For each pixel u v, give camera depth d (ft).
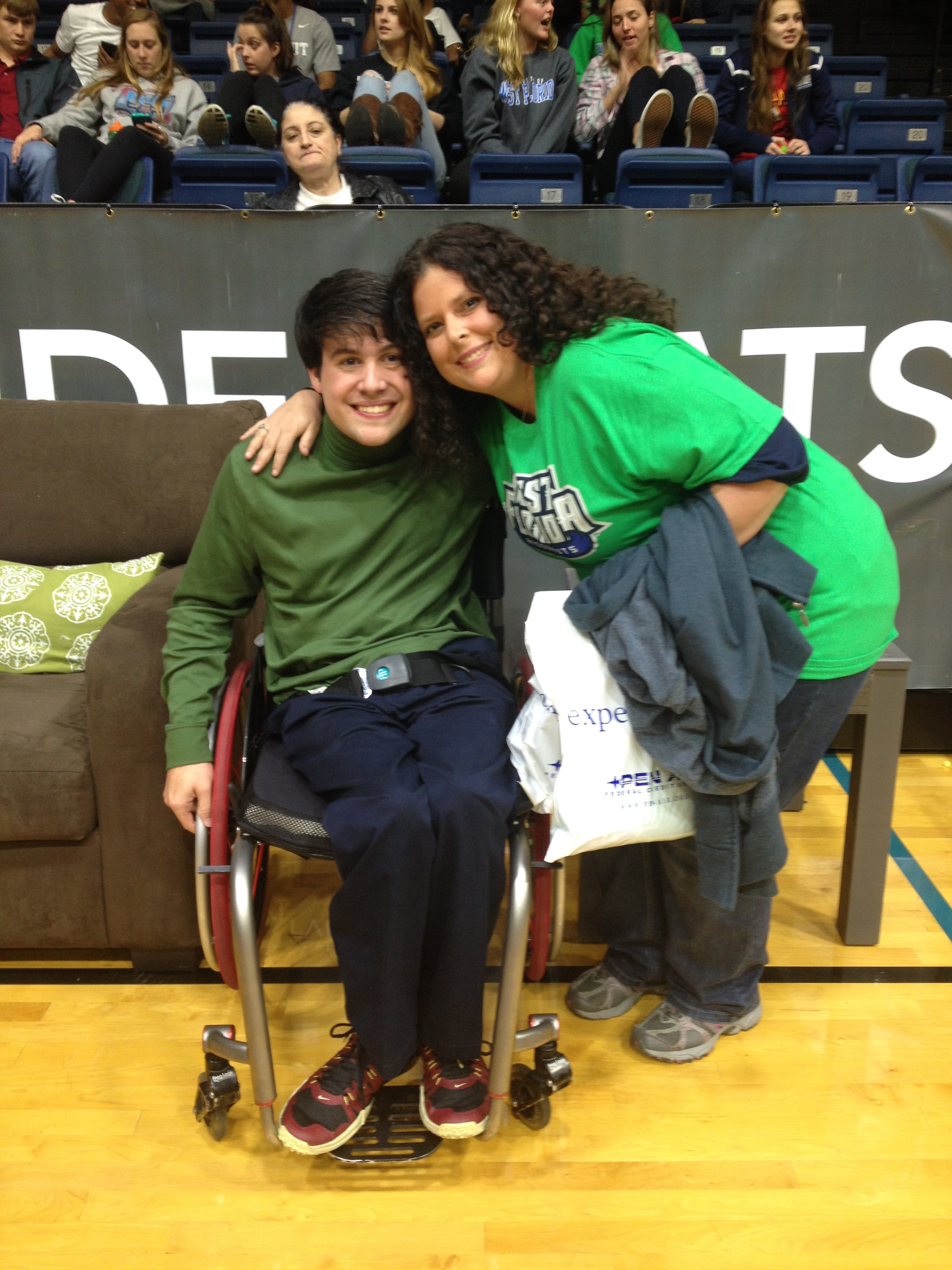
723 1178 4.35
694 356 3.89
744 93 12.33
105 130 11.50
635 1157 4.47
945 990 5.56
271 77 11.82
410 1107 4.59
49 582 6.23
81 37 13.04
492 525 5.21
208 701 4.71
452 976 4.03
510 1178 4.36
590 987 5.38
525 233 7.00
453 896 3.95
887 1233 4.08
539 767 4.22
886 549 4.33
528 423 4.24
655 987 5.52
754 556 4.06
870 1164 4.41
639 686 3.96
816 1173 4.37
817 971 5.71
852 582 4.20
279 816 4.25
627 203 9.32
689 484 3.95
